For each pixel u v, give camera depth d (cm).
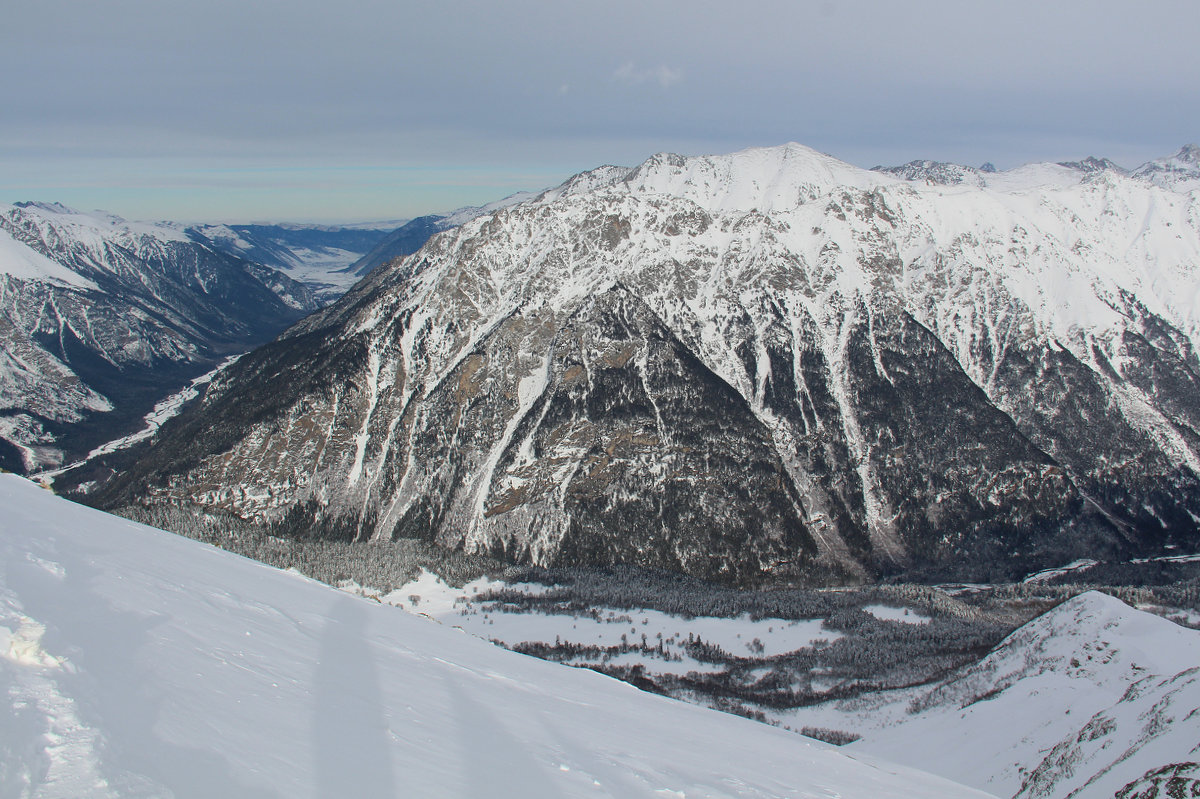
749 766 2620
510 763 1822
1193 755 4938
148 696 1457
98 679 1455
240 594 2805
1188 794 4469
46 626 1617
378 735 1730
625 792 1842
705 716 3884
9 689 1279
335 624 2919
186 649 1836
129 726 1297
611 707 3136
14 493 3519
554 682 3375
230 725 1481
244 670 1862
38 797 982
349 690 2022
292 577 3916
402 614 3959
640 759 2219
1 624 1541
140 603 2089
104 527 3341
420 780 1525
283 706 1705
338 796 1317
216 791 1171
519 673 3300
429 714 2048
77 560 2336
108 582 2194
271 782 1277
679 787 2008
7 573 1959
